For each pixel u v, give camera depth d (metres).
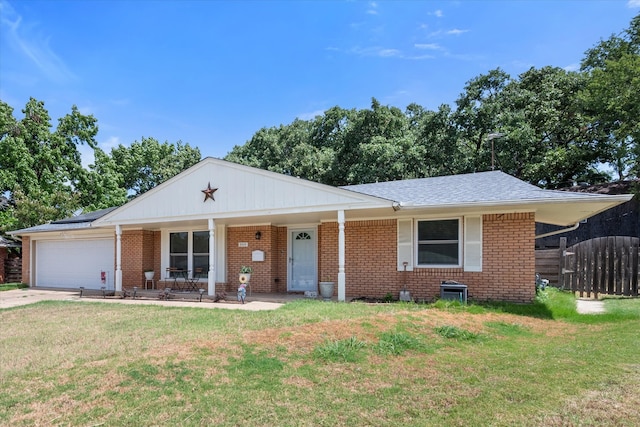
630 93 18.84
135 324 8.16
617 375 4.61
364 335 6.44
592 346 5.99
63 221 19.05
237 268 14.05
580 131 24.67
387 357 5.54
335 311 8.57
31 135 27.41
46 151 27.45
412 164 24.92
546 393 4.14
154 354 5.76
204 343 6.21
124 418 3.79
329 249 12.64
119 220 14.26
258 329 7.06
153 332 7.29
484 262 10.43
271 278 13.45
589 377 4.55
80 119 30.06
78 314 9.89
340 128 33.06
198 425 3.62
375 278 11.81
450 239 10.99
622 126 19.77
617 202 8.67
